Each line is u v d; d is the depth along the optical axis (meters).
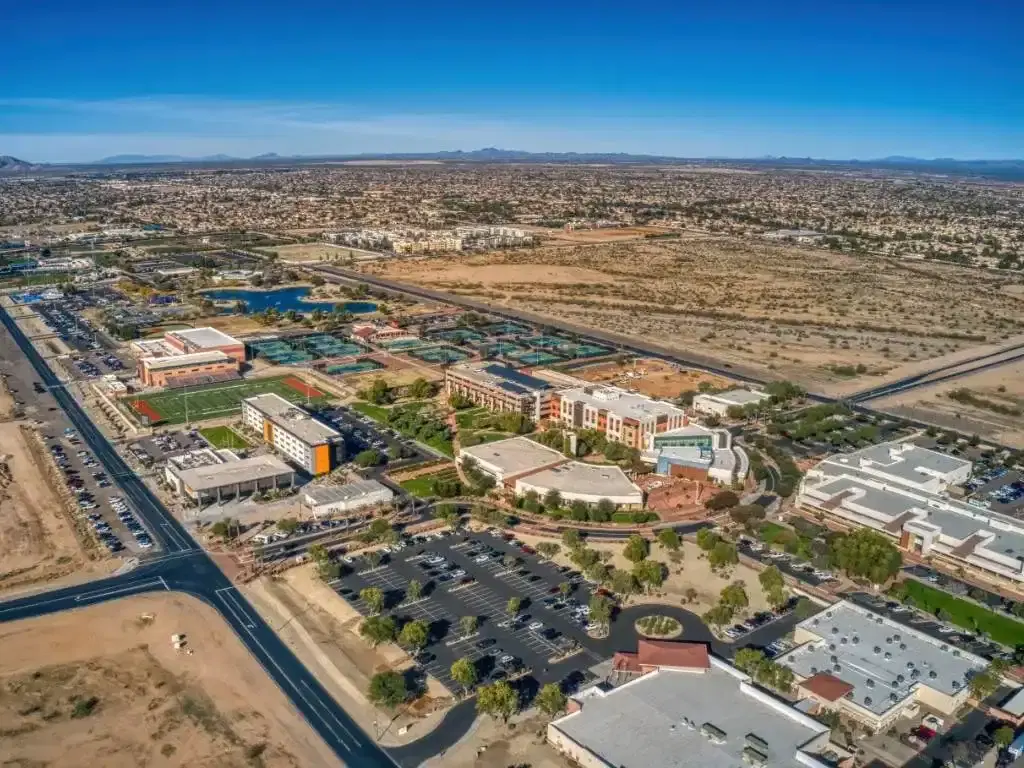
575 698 164.12
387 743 158.62
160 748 155.38
